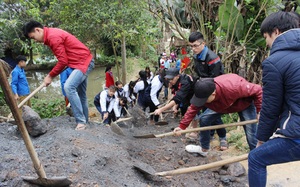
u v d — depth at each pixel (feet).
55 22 39.99
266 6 16.33
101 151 10.04
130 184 8.54
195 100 9.44
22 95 19.67
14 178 7.40
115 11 27.66
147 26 29.53
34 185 7.27
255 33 17.03
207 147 12.34
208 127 10.93
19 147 9.65
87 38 31.78
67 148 9.52
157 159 12.03
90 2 27.91
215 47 19.49
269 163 6.98
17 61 19.24
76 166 8.46
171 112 20.22
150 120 19.02
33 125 10.73
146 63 61.16
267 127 6.78
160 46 55.47
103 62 64.75
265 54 17.67
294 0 16.71
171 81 13.43
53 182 7.05
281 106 6.60
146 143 13.70
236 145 13.70
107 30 29.27
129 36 30.12
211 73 12.67
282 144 6.53
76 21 29.17
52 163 8.39
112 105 18.48
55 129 11.39
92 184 7.84
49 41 10.79
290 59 6.11
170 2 21.31
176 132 11.14
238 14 16.20
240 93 9.85
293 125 6.17
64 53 11.03
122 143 12.15
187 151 12.89
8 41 37.76
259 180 7.15
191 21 20.75
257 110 10.30
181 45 20.97
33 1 23.71
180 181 10.06
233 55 18.17
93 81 53.98
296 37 6.17
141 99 19.08
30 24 10.52
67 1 28.04
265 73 6.42
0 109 25.66
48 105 25.30
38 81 57.41
